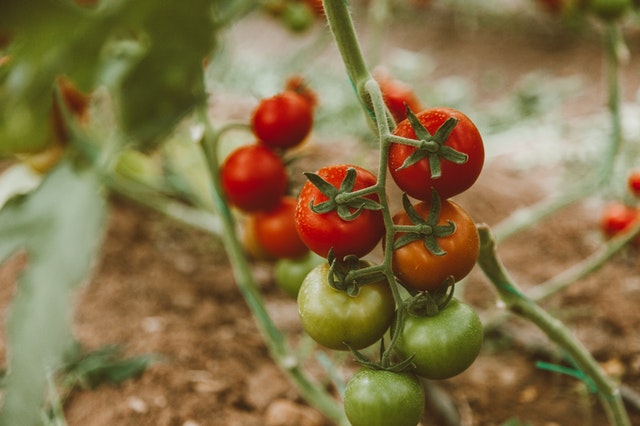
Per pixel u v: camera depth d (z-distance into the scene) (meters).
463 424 0.98
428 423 0.97
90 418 0.92
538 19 3.06
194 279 1.26
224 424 0.93
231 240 0.85
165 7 0.59
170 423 0.92
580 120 2.08
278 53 3.03
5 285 1.17
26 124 0.62
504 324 1.14
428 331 0.63
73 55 0.58
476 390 1.03
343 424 0.85
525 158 1.75
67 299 0.70
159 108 0.73
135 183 1.42
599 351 1.08
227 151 1.43
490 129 1.89
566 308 1.18
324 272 0.65
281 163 0.82
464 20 3.22
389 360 0.63
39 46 0.57
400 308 0.63
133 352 1.02
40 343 0.69
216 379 0.98
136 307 1.15
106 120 1.05
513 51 3.00
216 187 0.85
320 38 2.02
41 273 0.71
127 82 0.70
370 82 0.64
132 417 0.92
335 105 1.90
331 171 0.63
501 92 2.69
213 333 1.10
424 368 0.63
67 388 0.95
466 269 0.63
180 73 0.69
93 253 0.72
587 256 1.34
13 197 0.73
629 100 2.28
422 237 0.62
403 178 0.61
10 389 0.67
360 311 0.63
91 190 0.74
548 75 2.73
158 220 1.41
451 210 0.63
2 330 1.05
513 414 0.99
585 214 1.48
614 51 1.09
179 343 1.04
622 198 1.45
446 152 0.60
